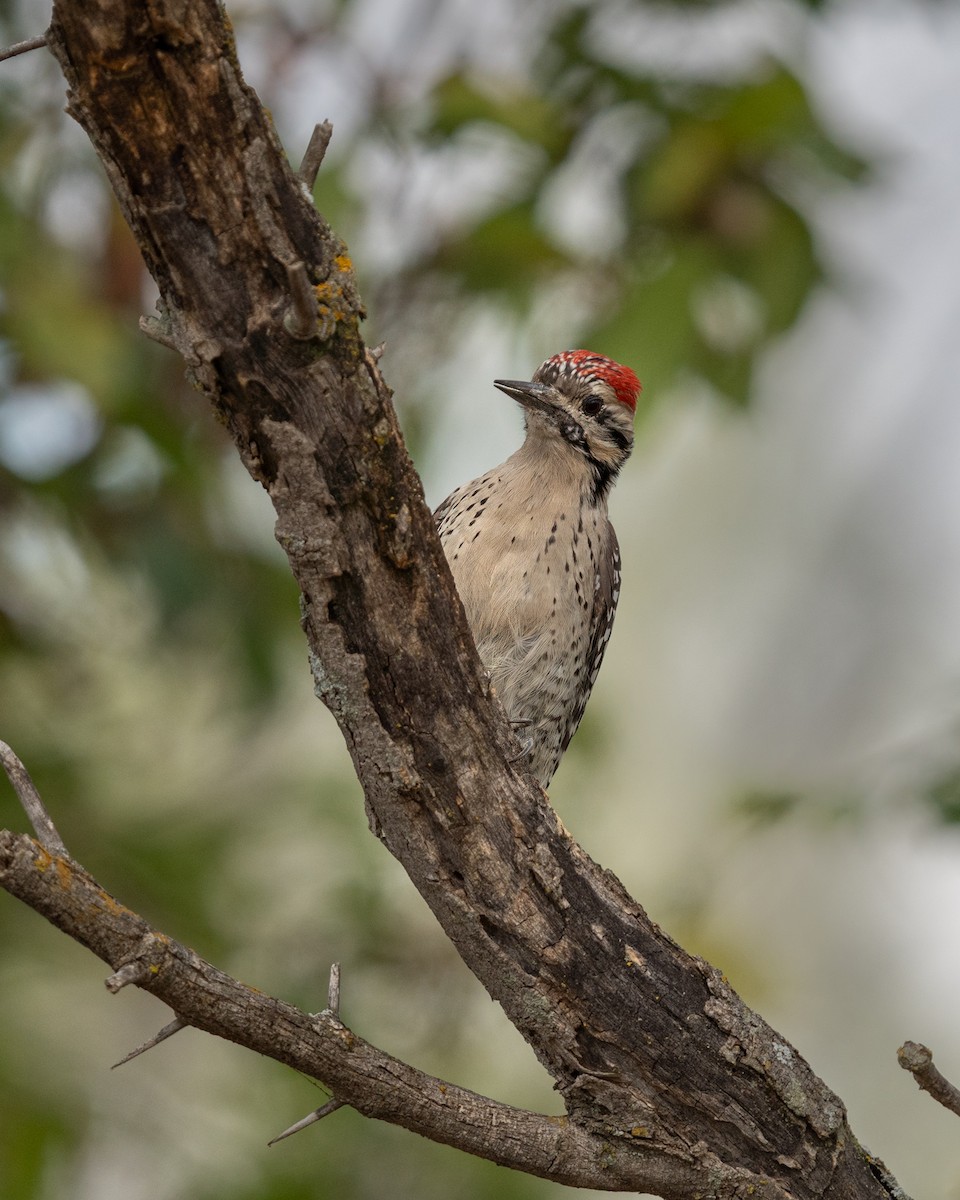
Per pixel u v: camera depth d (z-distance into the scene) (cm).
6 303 948
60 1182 1102
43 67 1085
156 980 548
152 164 548
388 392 600
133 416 1026
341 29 1123
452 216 1127
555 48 1127
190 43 524
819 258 1077
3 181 980
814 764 2100
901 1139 1886
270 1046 577
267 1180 1152
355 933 1217
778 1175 680
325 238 575
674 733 2142
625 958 668
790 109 1030
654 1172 660
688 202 1061
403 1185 1180
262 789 1297
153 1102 1205
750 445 2238
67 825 1134
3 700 1178
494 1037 1290
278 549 1152
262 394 586
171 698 1292
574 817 1470
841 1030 1953
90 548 1112
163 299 585
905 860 1995
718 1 1105
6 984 1148
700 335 1080
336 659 628
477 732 648
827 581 2170
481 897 659
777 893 1977
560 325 1116
